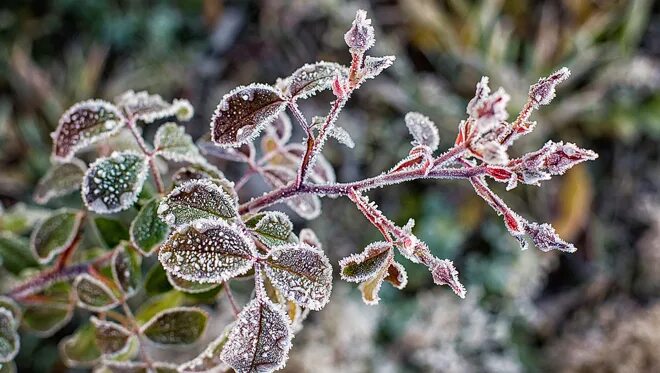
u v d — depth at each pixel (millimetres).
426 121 229
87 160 315
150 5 624
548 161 185
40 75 572
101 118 237
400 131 569
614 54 587
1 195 521
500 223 550
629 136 572
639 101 584
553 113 578
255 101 199
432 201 549
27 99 559
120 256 248
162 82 589
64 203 491
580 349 536
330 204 548
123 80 586
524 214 553
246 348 191
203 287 226
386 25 610
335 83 192
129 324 255
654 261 565
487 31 582
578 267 563
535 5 605
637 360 522
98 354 277
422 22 581
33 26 606
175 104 247
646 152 598
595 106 576
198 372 224
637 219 581
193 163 245
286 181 245
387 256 200
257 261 195
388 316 534
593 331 542
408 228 199
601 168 590
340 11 599
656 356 520
